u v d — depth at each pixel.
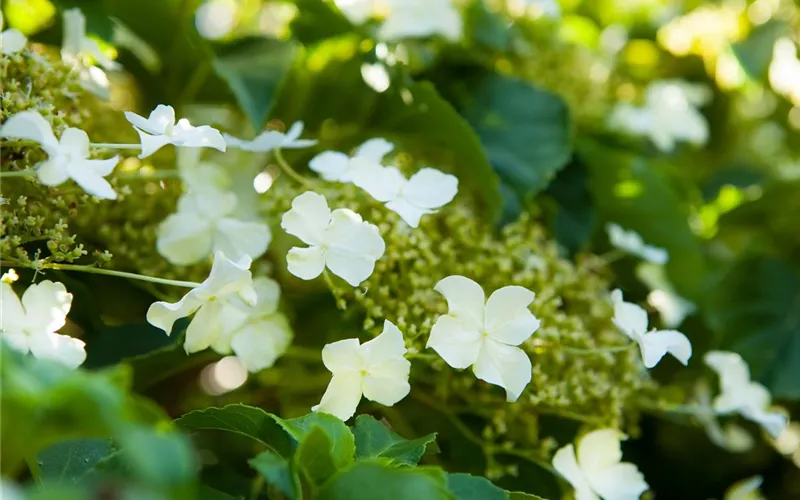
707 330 0.81
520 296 0.66
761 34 0.88
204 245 0.69
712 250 0.87
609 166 0.80
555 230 0.79
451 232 0.72
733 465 0.82
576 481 0.68
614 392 0.70
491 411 0.70
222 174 0.70
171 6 0.74
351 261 0.66
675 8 0.94
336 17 0.76
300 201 0.66
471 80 0.80
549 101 0.79
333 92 0.77
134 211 0.71
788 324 0.81
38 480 0.61
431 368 0.70
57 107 0.69
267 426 0.62
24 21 0.74
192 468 0.56
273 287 0.68
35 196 0.67
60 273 0.68
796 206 0.85
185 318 0.68
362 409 0.71
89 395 0.56
